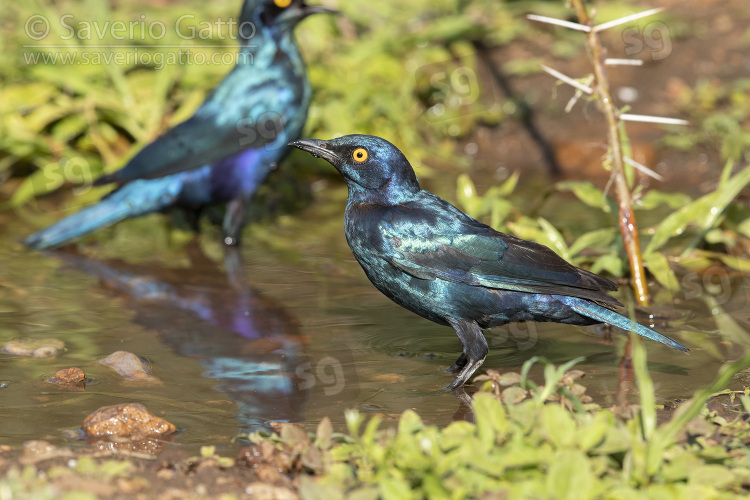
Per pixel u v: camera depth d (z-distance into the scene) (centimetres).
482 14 2000
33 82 1580
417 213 857
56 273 1181
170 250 1296
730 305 1041
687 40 1853
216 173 1284
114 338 948
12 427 720
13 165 1551
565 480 533
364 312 1035
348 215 891
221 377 845
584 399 737
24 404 769
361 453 616
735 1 1953
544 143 1709
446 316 855
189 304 1063
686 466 573
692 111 1692
